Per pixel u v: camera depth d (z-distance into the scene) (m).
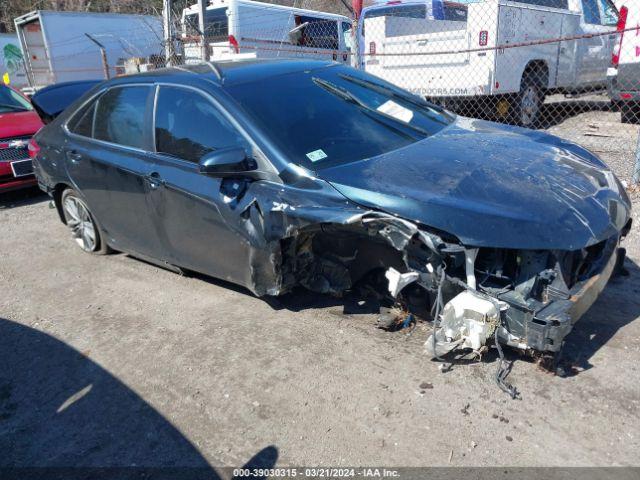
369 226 3.02
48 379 3.48
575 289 2.98
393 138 3.77
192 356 3.55
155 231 4.29
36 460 2.81
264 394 3.12
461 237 2.81
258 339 3.65
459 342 3.05
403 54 7.61
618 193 3.38
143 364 3.53
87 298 4.56
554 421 2.72
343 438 2.74
